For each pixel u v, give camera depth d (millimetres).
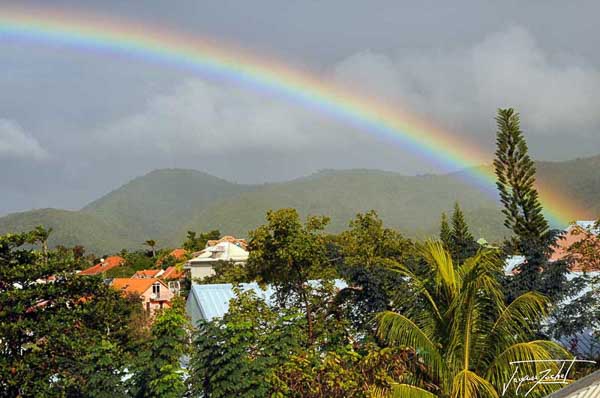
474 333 13352
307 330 17984
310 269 19703
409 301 14609
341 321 17734
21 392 17219
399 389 12891
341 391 13719
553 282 18062
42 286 19344
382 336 13359
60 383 16922
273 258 19562
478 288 13078
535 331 15711
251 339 15219
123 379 16688
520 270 18719
